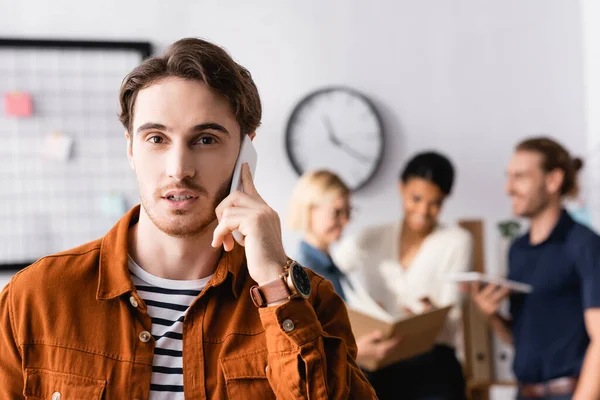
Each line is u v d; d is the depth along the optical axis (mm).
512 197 2684
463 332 3160
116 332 1097
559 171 2604
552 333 2539
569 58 3924
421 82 3840
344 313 1259
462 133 3859
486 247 3844
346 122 3752
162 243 1126
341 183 2883
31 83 3521
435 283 3049
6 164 3508
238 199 1134
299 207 2875
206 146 1091
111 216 3570
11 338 1095
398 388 2787
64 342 1081
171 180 1064
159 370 1096
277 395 1113
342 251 3137
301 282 1144
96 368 1077
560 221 2600
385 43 3818
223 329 1137
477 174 3859
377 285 3107
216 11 3688
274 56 3732
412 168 3084
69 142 3545
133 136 1106
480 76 3881
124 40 3604
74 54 3547
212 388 1102
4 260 3500
